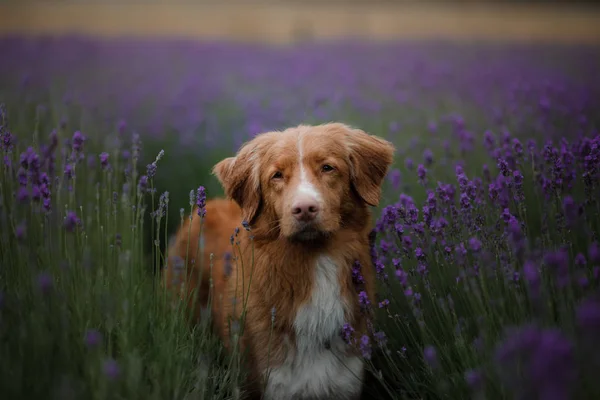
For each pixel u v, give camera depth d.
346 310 4.23
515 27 35.19
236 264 4.23
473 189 4.12
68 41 23.67
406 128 9.05
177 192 7.75
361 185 4.34
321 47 24.44
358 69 17.14
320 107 10.17
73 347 3.22
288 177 4.12
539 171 4.68
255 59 20.38
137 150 4.86
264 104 12.02
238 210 5.37
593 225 4.30
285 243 4.17
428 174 5.76
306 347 4.22
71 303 3.46
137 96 12.32
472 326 4.06
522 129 6.99
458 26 36.81
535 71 14.91
